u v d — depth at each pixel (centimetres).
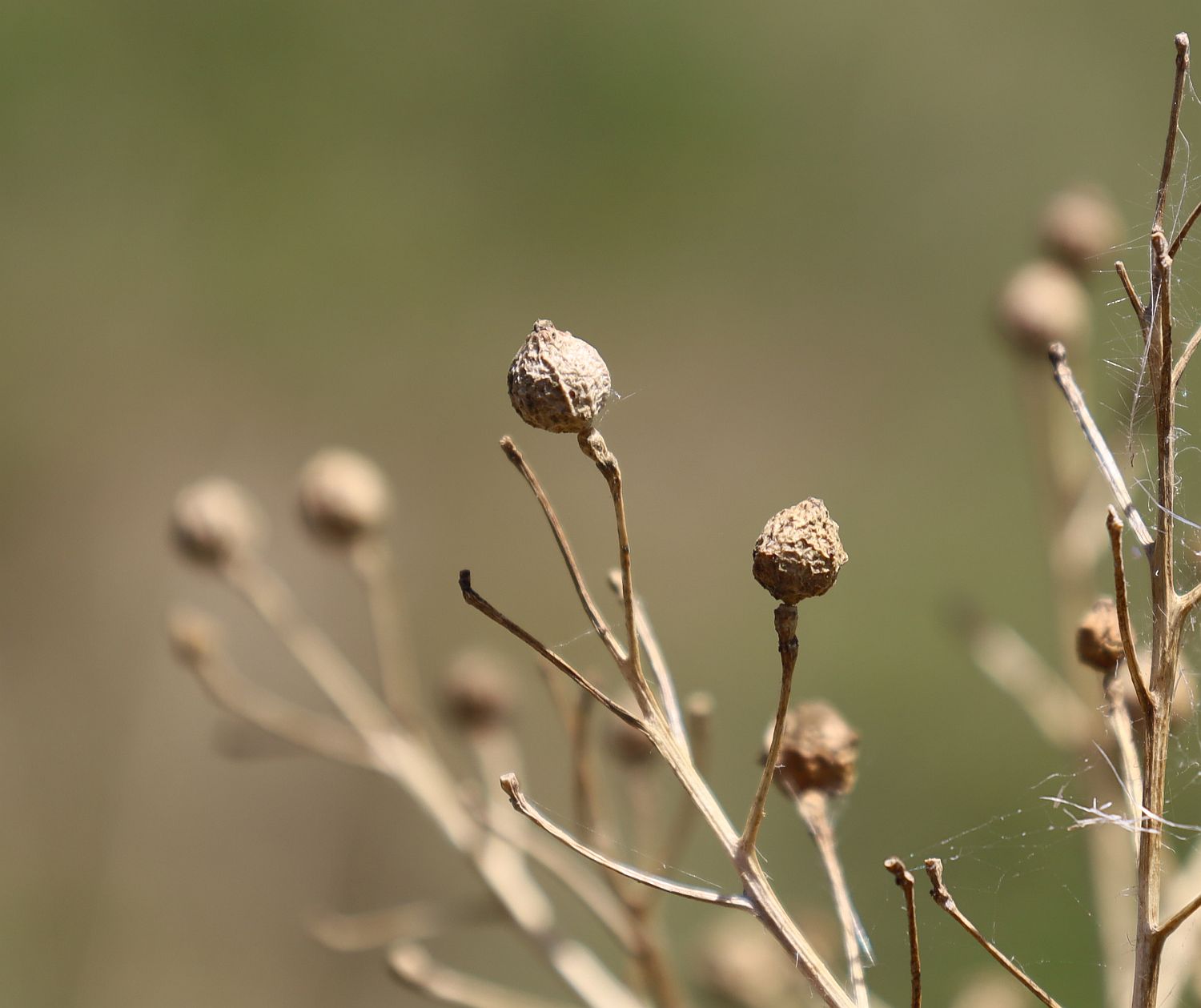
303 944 934
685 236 1265
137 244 1238
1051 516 456
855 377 1200
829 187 1263
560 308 1248
